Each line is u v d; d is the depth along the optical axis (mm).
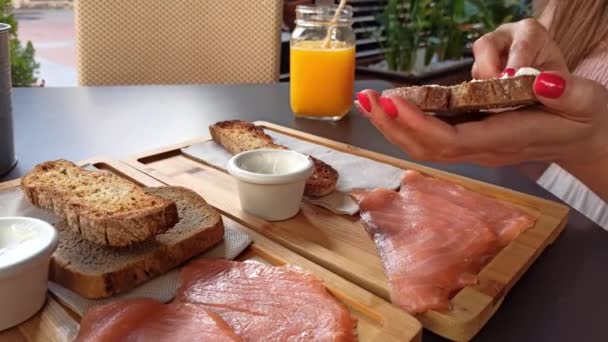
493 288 263
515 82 284
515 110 311
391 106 294
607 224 468
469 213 338
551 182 532
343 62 533
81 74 769
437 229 318
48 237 245
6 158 392
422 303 249
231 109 590
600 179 351
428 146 316
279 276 267
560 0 551
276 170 361
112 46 764
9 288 225
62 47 1024
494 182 410
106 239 269
